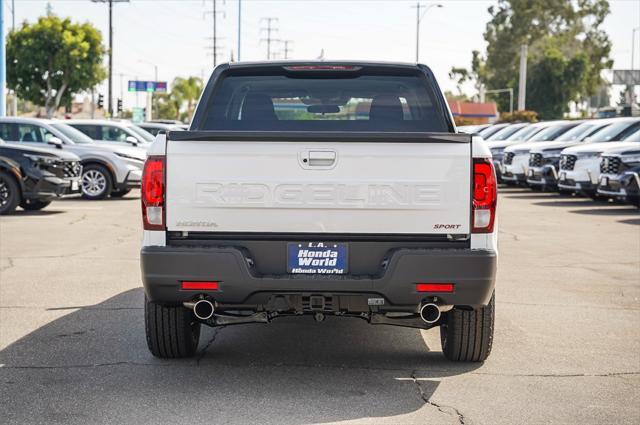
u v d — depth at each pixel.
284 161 5.14
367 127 6.30
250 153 5.14
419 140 5.11
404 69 6.35
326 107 6.34
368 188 5.14
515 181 27.52
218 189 5.16
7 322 7.16
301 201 5.15
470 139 5.15
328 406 5.01
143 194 5.20
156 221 5.19
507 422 4.77
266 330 7.01
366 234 5.18
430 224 5.16
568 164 20.20
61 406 4.96
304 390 5.32
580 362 6.07
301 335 6.83
